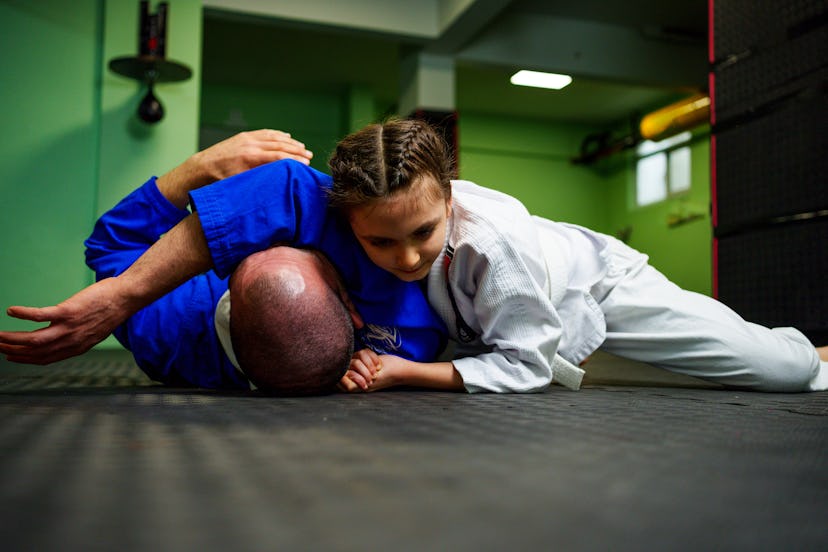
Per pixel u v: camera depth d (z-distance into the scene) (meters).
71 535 0.37
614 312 1.57
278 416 0.89
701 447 0.68
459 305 1.34
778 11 2.82
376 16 5.83
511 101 9.52
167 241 1.17
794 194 2.71
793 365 1.52
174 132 4.64
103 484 0.49
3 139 4.29
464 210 1.27
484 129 10.12
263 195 1.20
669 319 1.55
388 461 0.58
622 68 7.05
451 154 1.21
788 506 0.46
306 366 1.13
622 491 0.49
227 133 8.77
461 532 0.38
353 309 1.30
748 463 0.60
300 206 1.22
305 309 1.12
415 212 1.07
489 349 1.44
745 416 0.97
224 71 8.31
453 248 1.27
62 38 4.45
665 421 0.89
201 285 1.55
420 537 0.37
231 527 0.39
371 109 8.80
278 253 1.17
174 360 1.50
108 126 4.50
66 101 4.45
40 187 4.36
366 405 1.04
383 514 0.42
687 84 7.28
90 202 4.48
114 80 4.52
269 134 1.42
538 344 1.29
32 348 1.11
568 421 0.87
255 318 1.11
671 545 0.37
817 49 2.62
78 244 4.43
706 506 0.45
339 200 1.12
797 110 2.71
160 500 0.44
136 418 0.86
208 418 0.86
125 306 1.16
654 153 9.51
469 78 8.55
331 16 5.71
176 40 4.70
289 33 7.21
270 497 0.46
